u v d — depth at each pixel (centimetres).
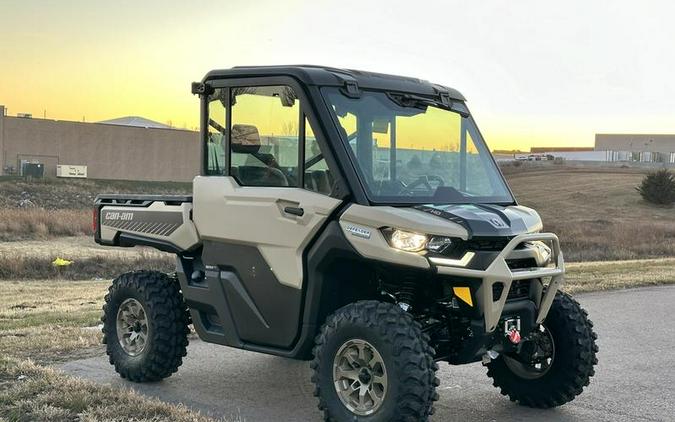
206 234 637
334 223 552
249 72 610
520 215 575
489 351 568
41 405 587
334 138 558
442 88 652
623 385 733
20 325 1014
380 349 512
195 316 668
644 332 1025
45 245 2975
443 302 558
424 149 604
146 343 704
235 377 742
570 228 4906
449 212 539
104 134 10112
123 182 9612
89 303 1355
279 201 586
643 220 6538
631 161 12394
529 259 562
